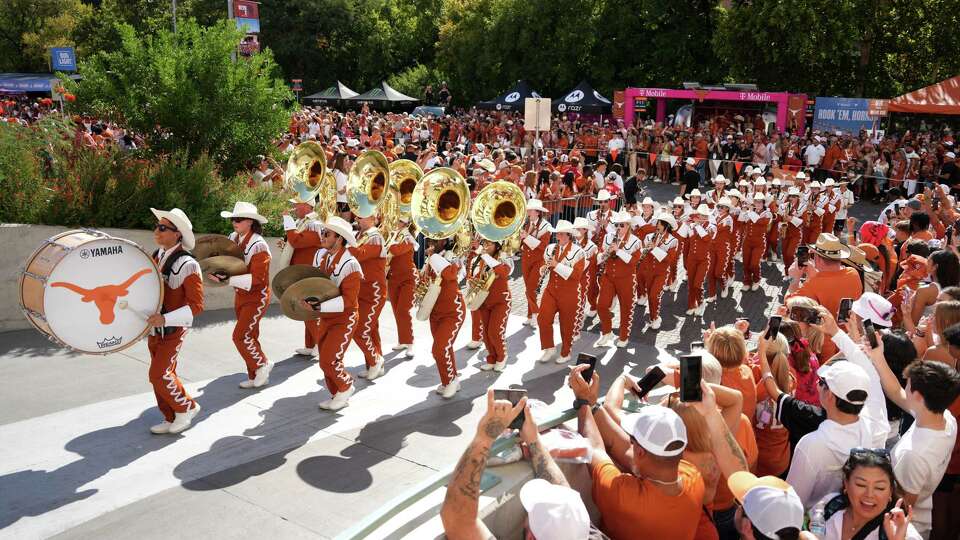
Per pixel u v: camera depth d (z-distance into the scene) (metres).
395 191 8.56
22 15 49.34
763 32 29.95
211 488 5.06
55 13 49.72
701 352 4.41
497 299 8.21
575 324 8.98
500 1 40.81
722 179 15.27
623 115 30.39
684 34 36.03
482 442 2.86
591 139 27.34
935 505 4.71
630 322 9.90
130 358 7.87
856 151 23.66
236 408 6.69
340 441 6.04
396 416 6.75
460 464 2.84
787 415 4.62
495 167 15.36
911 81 33.41
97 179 9.86
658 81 37.66
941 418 4.03
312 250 8.23
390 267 8.74
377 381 7.86
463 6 44.50
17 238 8.73
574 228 8.64
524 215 8.09
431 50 52.78
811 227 15.06
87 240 5.18
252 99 12.84
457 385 7.47
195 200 10.65
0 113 14.52
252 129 12.98
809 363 5.13
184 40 12.67
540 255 10.41
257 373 7.27
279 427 6.28
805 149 24.44
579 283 8.76
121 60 12.33
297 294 6.33
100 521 4.54
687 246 12.48
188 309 5.73
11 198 9.11
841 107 27.72
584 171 19.83
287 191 10.73
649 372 4.12
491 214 8.00
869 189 23.55
